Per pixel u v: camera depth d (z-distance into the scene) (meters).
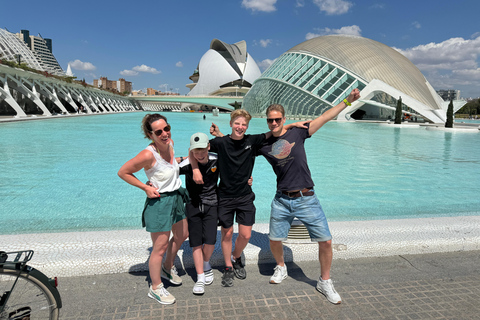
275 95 37.69
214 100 80.62
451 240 2.92
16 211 4.18
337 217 4.16
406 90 32.97
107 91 64.62
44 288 1.67
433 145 12.94
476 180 6.51
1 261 1.59
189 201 2.31
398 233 3.01
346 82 33.91
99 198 4.84
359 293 2.22
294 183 2.22
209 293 2.23
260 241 2.87
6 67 27.84
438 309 2.03
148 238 2.73
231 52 90.88
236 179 2.28
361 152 10.63
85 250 2.54
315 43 38.59
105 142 11.90
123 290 2.23
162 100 86.44
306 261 2.79
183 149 10.56
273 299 2.15
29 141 11.83
